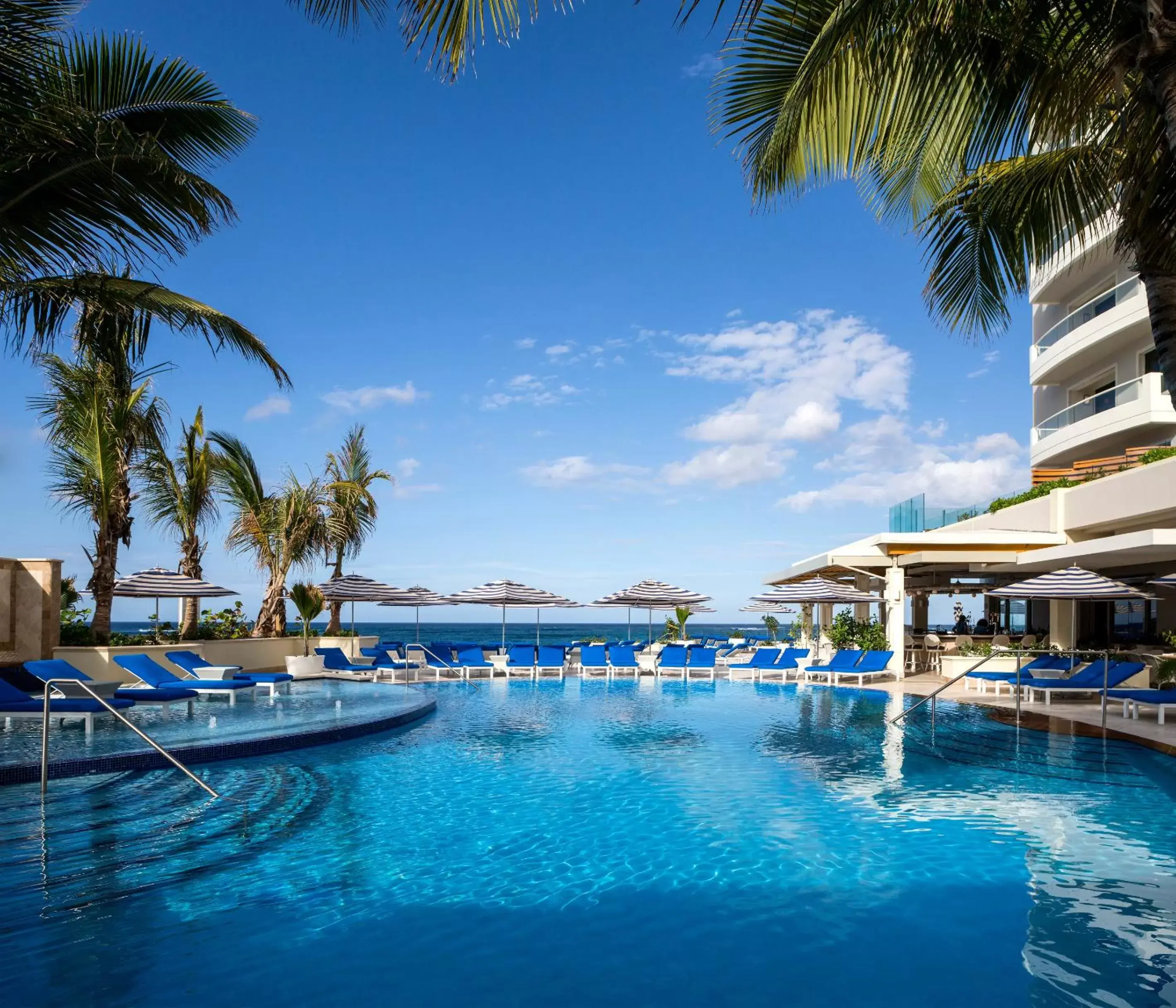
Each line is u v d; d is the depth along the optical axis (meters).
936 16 4.57
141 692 11.98
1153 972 4.18
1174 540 13.11
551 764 9.54
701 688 18.88
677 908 5.07
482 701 16.14
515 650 22.03
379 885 5.46
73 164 7.11
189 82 8.78
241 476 22.84
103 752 9.05
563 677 21.44
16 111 6.23
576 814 7.30
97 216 7.62
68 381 15.29
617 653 22.20
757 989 4.00
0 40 5.86
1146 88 4.67
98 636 15.89
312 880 5.56
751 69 5.55
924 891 5.37
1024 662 18.20
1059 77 4.91
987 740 11.08
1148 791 8.18
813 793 8.09
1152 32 4.17
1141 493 16.98
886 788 8.34
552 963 4.31
